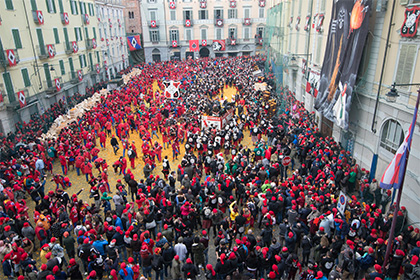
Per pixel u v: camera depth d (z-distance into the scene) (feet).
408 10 40.22
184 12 208.54
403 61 41.88
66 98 116.88
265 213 42.22
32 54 95.76
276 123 81.76
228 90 139.23
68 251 37.17
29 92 93.40
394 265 32.17
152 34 210.38
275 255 32.83
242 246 34.32
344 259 32.83
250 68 169.37
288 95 104.32
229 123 81.41
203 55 217.36
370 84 49.98
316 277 29.91
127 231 37.29
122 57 194.59
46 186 60.80
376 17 47.88
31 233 39.19
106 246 35.37
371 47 49.57
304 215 40.68
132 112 100.32
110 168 67.72
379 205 44.91
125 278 31.68
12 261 35.27
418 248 32.91
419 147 38.65
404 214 39.93
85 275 37.58
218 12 209.15
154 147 70.79
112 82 139.85
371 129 49.42
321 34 73.97
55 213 44.73
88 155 65.21
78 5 132.67
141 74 160.15
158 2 204.85
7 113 82.64
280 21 123.13
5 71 82.58
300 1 95.20
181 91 116.88
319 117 75.36
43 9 103.09
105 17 167.32
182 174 55.88
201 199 46.62
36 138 71.46
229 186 47.57
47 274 30.78
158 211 42.50
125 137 79.25
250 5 208.03
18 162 60.90
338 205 39.91
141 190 46.24
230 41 212.64
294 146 69.46
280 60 121.08
